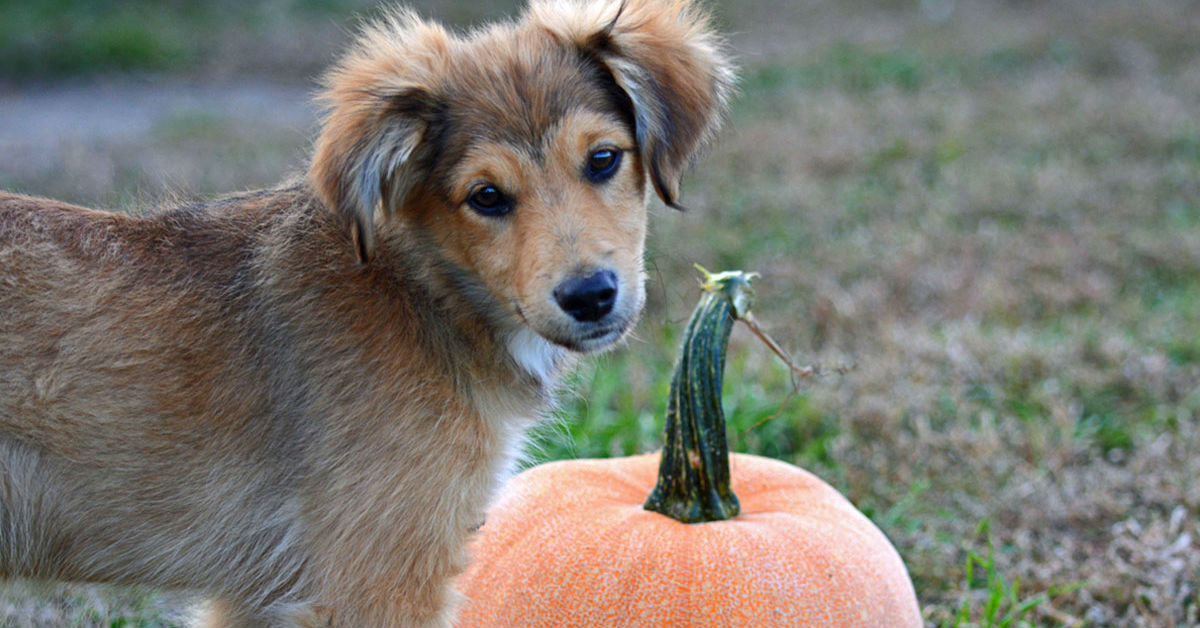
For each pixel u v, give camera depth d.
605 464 3.46
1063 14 15.75
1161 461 4.61
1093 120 10.42
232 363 2.66
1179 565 3.84
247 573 2.76
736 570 2.84
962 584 3.93
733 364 5.47
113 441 2.58
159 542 2.70
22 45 14.30
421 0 16.19
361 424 2.62
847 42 14.73
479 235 2.73
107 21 15.52
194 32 15.70
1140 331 5.95
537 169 2.70
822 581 2.87
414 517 2.62
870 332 6.00
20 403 2.52
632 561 2.89
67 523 2.62
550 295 2.64
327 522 2.63
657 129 2.90
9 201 2.69
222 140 10.52
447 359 2.74
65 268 2.60
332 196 2.67
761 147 9.94
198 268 2.72
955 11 16.55
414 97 2.71
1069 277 6.72
